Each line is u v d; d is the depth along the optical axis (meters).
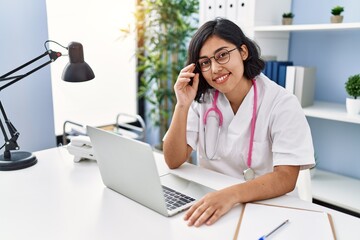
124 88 2.82
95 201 0.99
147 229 0.83
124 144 0.90
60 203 0.97
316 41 2.11
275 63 1.95
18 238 0.80
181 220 0.88
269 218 0.87
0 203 0.97
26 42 1.93
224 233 0.82
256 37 1.96
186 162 1.34
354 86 1.73
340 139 2.10
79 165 1.30
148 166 0.86
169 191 1.05
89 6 2.42
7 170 1.23
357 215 1.75
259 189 0.98
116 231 0.82
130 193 0.99
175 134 1.24
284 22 1.99
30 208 0.94
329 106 1.97
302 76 1.85
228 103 1.30
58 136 2.41
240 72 1.17
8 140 1.30
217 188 1.08
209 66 1.15
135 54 2.73
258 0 1.92
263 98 1.22
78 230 0.83
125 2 2.61
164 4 2.45
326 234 0.79
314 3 2.07
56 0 2.24
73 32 2.37
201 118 1.35
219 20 1.17
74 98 2.49
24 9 1.89
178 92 1.26
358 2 1.88
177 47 2.58
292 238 0.77
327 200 1.77
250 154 1.23
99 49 2.56
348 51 1.98
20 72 1.93
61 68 2.36
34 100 2.02
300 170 1.14
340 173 2.13
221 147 1.30
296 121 1.13
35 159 1.32
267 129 1.20
